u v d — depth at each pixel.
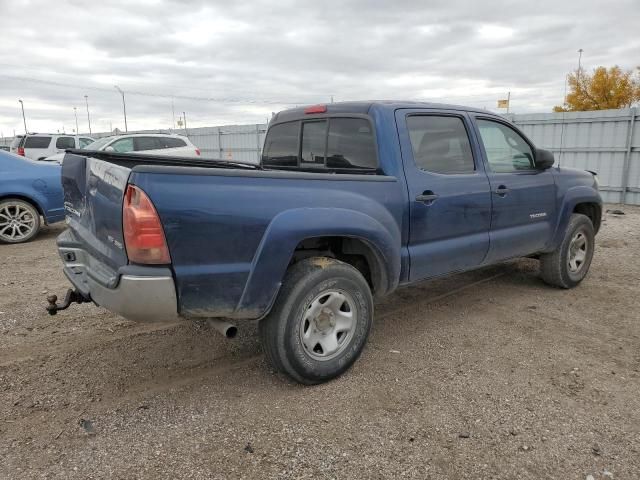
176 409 2.96
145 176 2.52
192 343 3.90
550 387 3.22
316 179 3.10
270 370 3.46
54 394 3.12
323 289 3.12
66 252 3.49
